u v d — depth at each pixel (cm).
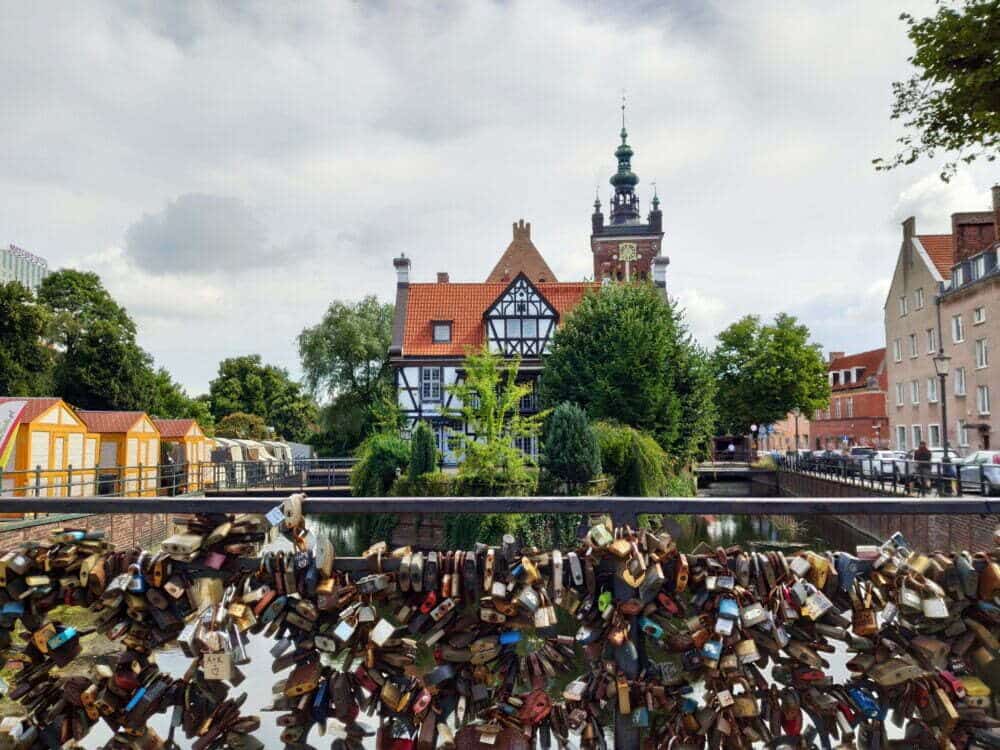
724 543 1603
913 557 208
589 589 204
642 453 2456
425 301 3828
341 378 4347
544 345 3534
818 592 200
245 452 4128
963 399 3416
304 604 202
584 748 208
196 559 207
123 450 2480
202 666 198
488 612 204
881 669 204
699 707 207
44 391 3556
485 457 2214
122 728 221
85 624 242
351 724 210
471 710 212
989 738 202
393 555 207
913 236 4031
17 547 211
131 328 4297
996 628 209
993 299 3120
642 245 6475
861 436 6056
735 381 4803
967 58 668
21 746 209
